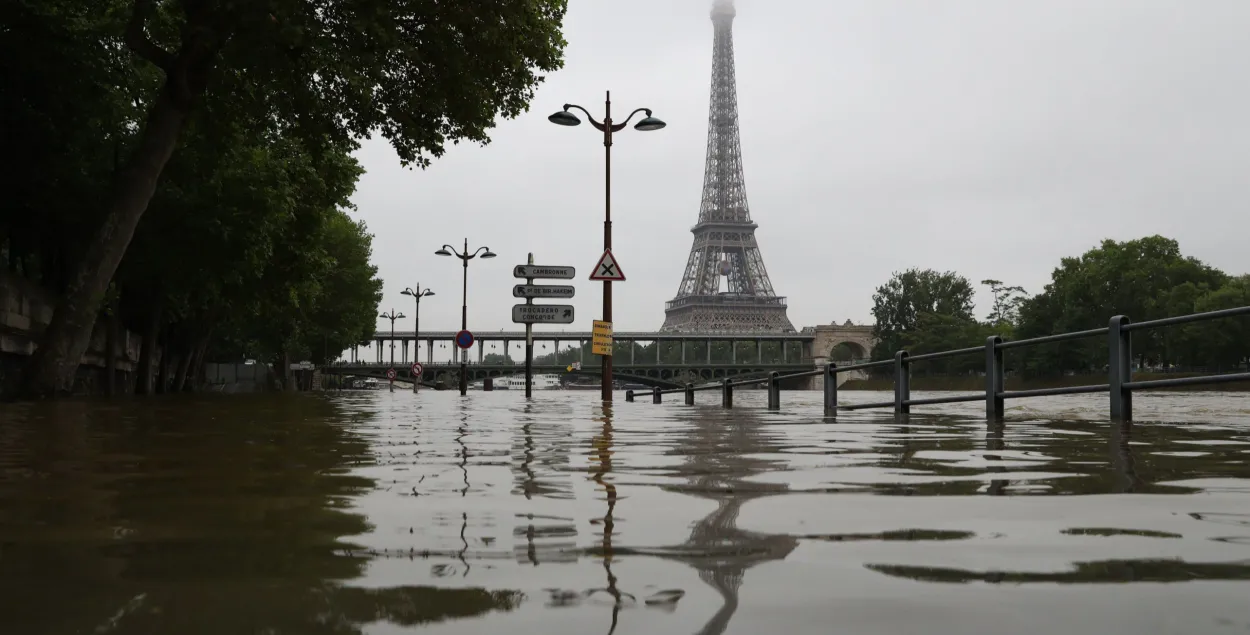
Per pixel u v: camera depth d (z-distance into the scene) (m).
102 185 24.80
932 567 1.78
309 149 21.44
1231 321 81.31
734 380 17.66
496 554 1.91
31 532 2.17
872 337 155.50
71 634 1.28
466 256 56.09
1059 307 97.94
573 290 27.75
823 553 1.92
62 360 18.47
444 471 3.78
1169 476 3.56
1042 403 21.53
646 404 20.42
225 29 18.31
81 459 4.38
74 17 23.14
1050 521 2.37
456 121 21.14
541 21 20.83
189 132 25.48
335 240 59.38
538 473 3.73
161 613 1.40
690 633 1.32
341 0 18.36
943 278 140.50
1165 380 8.36
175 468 3.88
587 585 1.62
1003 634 1.32
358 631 1.32
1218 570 1.74
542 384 160.12
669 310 163.38
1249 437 6.37
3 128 22.31
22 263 28.19
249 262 27.97
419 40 19.72
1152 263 92.38
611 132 23.73
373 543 2.03
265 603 1.48
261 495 2.94
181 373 40.56
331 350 83.56
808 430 7.80
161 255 27.16
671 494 2.96
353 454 4.75
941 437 6.59
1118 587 1.59
